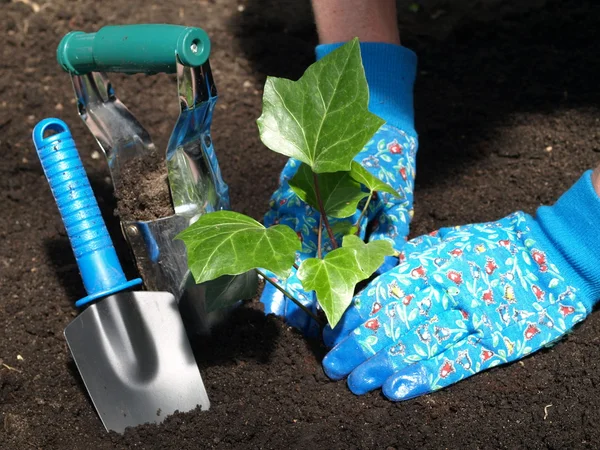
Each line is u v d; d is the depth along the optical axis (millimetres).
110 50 794
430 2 1349
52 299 970
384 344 832
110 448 815
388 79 966
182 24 1324
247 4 1364
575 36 1241
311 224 908
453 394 838
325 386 850
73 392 878
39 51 1271
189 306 861
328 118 788
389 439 808
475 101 1166
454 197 1041
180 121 787
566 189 1030
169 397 841
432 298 834
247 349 875
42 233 1050
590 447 795
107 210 1036
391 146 944
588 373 847
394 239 915
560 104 1141
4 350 923
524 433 810
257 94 1210
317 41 1297
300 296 887
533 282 860
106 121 867
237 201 1062
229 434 815
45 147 818
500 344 838
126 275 944
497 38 1267
